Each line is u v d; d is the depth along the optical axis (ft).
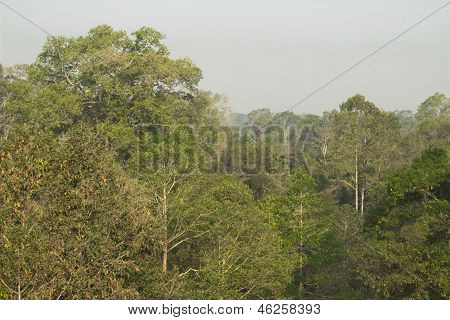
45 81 243.81
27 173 77.46
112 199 79.92
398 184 108.47
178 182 124.47
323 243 144.87
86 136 84.17
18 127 82.94
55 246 72.13
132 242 80.23
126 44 243.60
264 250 112.47
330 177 240.73
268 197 154.61
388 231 115.03
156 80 233.35
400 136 264.93
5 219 72.43
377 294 117.29
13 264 68.49
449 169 110.32
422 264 98.63
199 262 115.55
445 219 102.42
